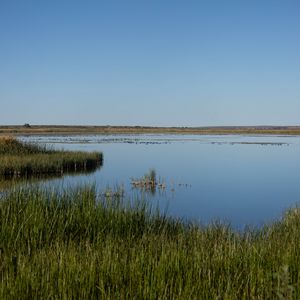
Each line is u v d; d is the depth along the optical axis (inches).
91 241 389.7
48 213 415.5
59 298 253.4
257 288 275.0
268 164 1528.1
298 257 310.0
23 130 6117.1
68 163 1307.8
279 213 714.8
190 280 273.1
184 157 1774.1
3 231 370.3
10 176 1095.6
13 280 268.4
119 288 268.4
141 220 450.0
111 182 1025.5
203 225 537.6
